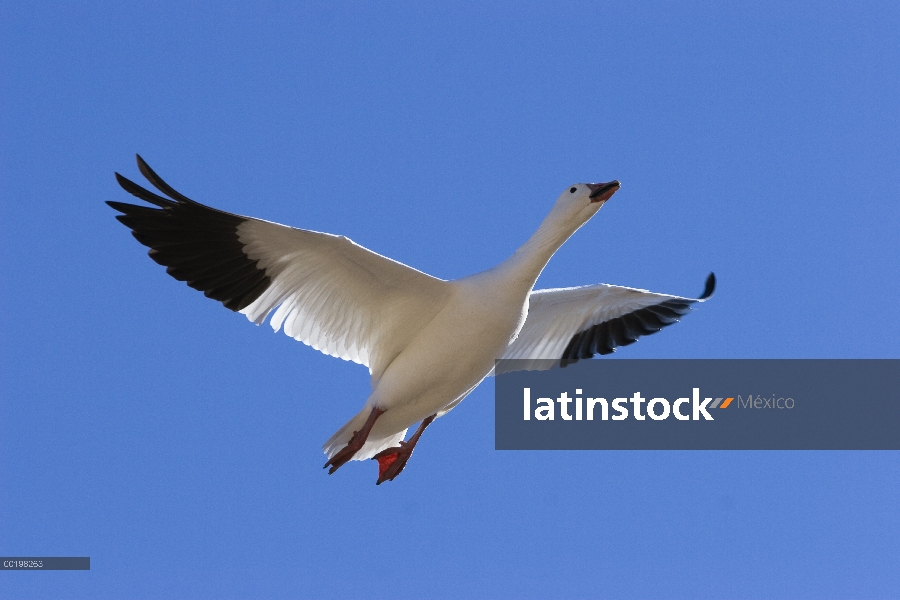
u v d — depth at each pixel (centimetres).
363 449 1411
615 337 1644
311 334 1309
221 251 1248
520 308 1311
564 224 1313
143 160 1157
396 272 1253
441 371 1302
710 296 1639
